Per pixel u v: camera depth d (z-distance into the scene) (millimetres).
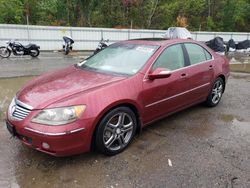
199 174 3297
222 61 5789
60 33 18266
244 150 3904
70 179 3174
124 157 3656
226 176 3266
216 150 3887
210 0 35531
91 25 28016
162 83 4172
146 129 4539
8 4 23938
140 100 3873
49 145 3141
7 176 3205
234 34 24703
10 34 16906
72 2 27500
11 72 9305
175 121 4918
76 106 3227
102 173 3293
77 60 13289
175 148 3920
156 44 4523
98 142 3479
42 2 26984
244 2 36625
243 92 7086
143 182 3133
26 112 3291
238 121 5004
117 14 28750
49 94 3416
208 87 5359
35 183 3100
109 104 3445
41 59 13281
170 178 3211
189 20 33969
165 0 34000
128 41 4898
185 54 4816
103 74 4039
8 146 3863
